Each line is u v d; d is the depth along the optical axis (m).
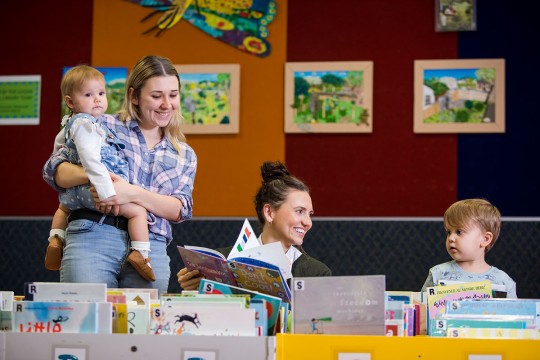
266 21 5.59
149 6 5.68
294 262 3.30
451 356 2.12
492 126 5.32
